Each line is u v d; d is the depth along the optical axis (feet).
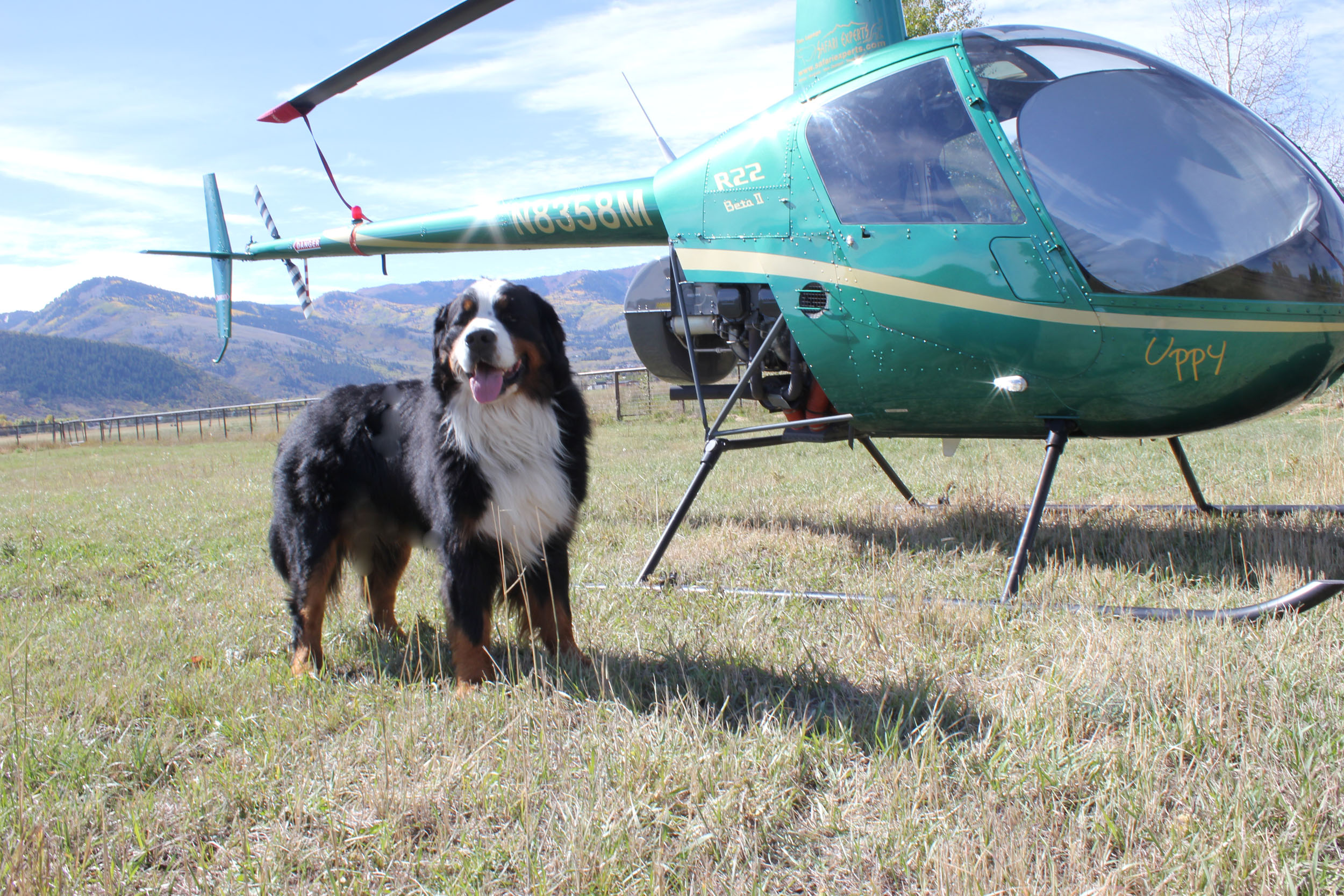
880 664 9.61
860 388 14.02
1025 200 11.88
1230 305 11.43
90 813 7.17
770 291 15.28
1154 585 12.17
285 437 12.06
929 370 13.14
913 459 28.22
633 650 10.79
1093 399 12.30
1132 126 12.07
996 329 12.27
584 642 11.27
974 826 6.19
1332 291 11.61
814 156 13.66
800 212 13.88
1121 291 11.58
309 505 11.43
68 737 8.55
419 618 12.67
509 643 11.48
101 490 39.52
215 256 40.09
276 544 12.12
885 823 6.37
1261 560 13.02
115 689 9.94
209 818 7.04
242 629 12.80
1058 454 12.84
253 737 8.72
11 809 7.02
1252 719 7.45
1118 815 6.23
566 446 10.94
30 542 22.81
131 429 153.58
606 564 15.75
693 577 14.43
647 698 9.23
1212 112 12.35
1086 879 5.55
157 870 6.50
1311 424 33.47
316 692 9.89
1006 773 6.93
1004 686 8.69
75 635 12.59
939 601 11.12
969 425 13.82
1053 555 14.47
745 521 19.13
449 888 5.91
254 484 36.09
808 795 7.01
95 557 20.16
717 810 6.57
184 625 13.17
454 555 10.14
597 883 5.82
